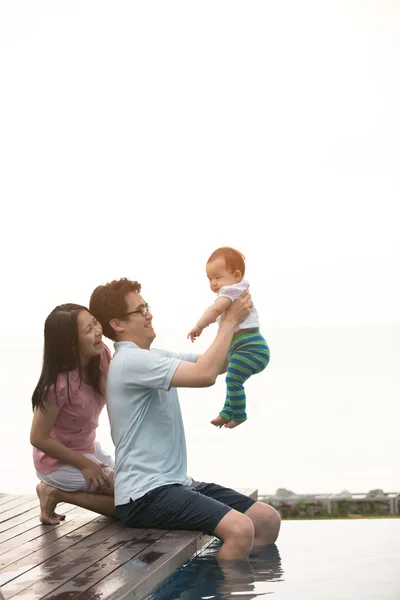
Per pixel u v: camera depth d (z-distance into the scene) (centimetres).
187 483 494
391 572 447
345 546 516
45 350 481
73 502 510
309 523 607
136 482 476
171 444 486
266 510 501
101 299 489
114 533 476
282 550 500
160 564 409
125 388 474
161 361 466
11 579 395
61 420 495
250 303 493
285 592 409
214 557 475
